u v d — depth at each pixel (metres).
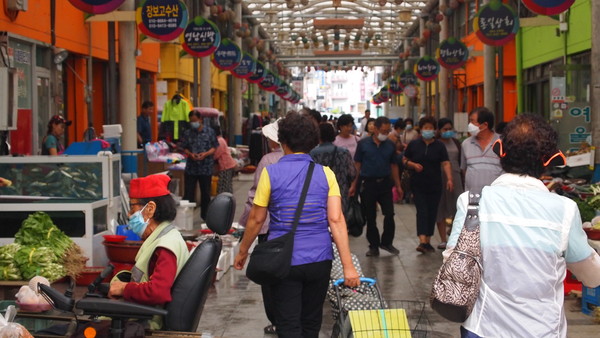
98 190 8.73
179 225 12.02
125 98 14.91
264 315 7.81
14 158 8.73
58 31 16.56
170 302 4.78
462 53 24.58
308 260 5.16
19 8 13.78
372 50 54.94
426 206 11.41
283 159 5.43
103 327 4.66
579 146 15.79
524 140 3.73
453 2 28.98
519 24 16.67
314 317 5.39
